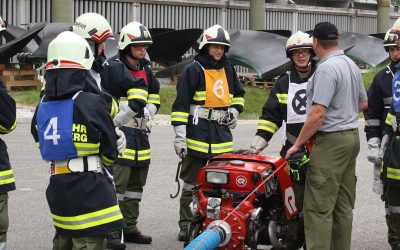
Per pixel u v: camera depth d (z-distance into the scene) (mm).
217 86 7184
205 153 7141
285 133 6379
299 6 34312
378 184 6801
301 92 6289
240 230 5461
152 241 7297
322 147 5672
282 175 5809
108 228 4836
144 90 6598
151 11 28312
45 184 9945
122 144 5121
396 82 6406
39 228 7672
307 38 6246
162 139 14656
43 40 20734
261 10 30109
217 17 30812
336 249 5898
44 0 25281
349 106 5715
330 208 5680
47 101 4875
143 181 7203
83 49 4844
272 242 5738
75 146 4762
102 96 4898
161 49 23656
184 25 29594
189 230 5805
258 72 24047
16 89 20797
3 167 5566
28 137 14062
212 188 5715
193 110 7172
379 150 6754
